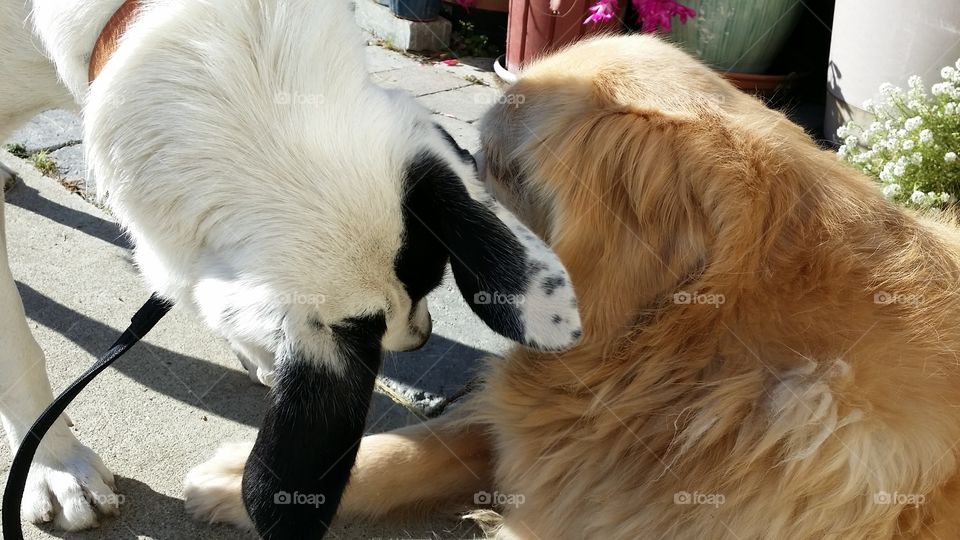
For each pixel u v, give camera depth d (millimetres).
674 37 4816
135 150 1667
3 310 2131
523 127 1907
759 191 1721
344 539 2254
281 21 1640
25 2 1990
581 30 4633
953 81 3309
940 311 1756
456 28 6031
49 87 2158
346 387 1530
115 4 1780
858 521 1663
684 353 1794
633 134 1747
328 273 1555
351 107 1639
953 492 1680
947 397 1689
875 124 3441
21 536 1847
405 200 1603
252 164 1587
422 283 1658
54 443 2205
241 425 2572
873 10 3852
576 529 1954
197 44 1636
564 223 1775
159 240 1710
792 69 5113
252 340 1572
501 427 2111
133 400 2629
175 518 2236
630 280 1800
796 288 1733
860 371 1689
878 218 1873
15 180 3689
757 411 1729
